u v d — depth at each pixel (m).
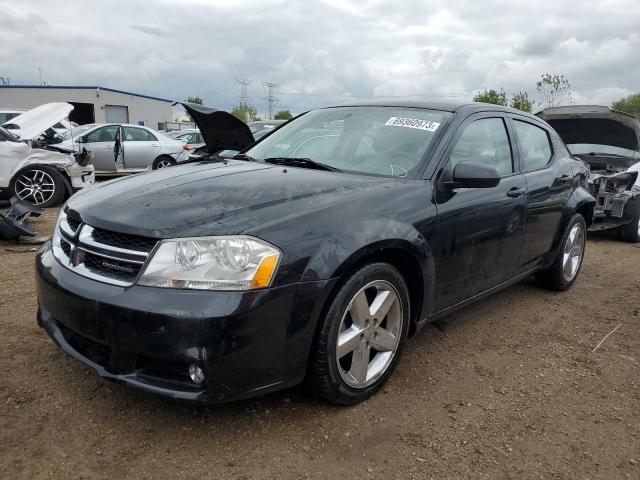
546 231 4.29
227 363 2.24
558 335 3.95
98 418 2.59
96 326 2.35
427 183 3.09
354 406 2.81
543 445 2.57
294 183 2.85
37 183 8.69
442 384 3.11
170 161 13.52
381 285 2.79
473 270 3.47
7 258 5.48
